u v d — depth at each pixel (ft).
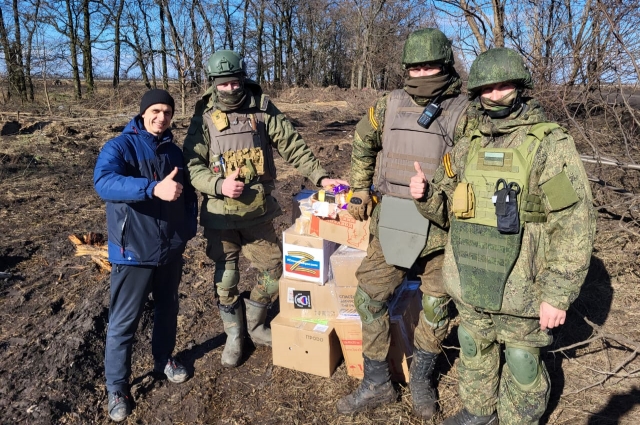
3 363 11.28
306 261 10.75
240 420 9.95
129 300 9.64
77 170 29.91
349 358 10.73
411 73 8.19
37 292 14.80
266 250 11.15
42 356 11.36
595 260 15.07
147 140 9.44
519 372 7.55
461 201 7.30
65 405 10.12
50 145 34.63
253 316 11.87
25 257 17.26
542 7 17.04
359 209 9.25
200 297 14.78
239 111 10.33
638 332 11.75
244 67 10.07
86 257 17.30
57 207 23.04
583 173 6.67
